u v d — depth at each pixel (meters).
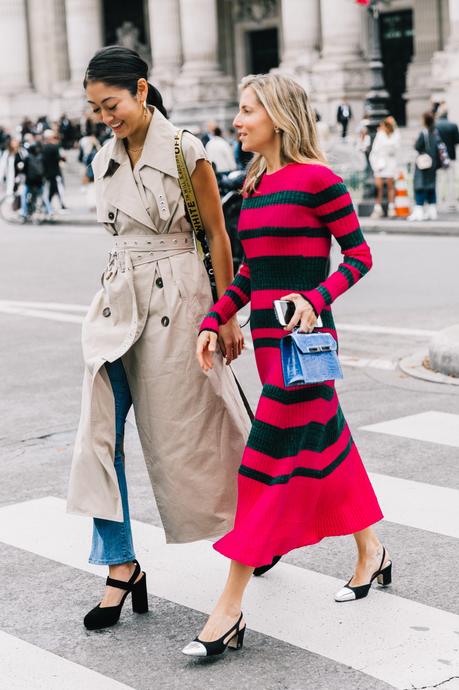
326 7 44.97
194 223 5.08
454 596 5.28
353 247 4.77
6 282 17.59
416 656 4.67
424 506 6.61
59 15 59.34
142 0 60.22
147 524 6.46
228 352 5.09
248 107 4.78
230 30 57.66
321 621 5.03
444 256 18.77
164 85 52.12
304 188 4.71
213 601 5.32
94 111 4.95
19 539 6.33
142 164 4.98
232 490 5.09
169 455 5.02
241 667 4.63
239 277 4.99
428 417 8.67
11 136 47.00
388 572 5.38
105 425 4.99
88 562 5.38
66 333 12.94
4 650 4.91
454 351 9.94
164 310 4.99
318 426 4.75
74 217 29.25
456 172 26.03
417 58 48.69
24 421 9.09
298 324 4.68
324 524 4.91
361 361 10.82
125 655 4.80
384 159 24.83
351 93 44.62
